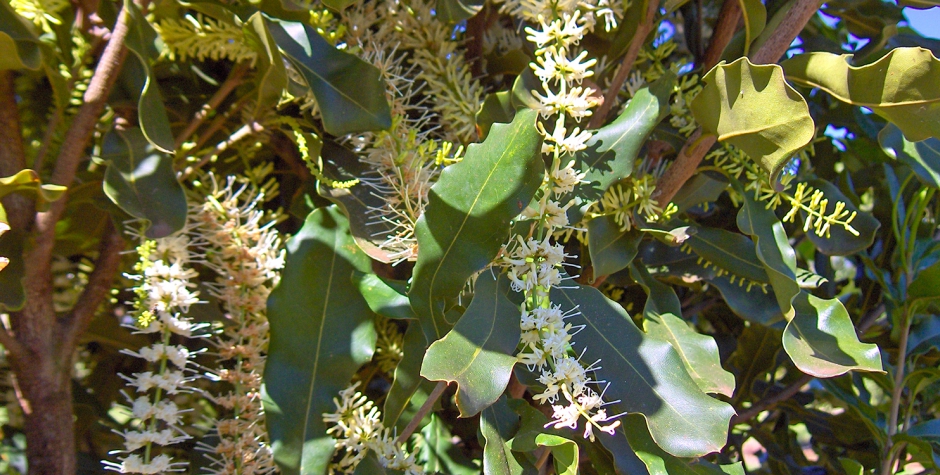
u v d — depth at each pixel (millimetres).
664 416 255
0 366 403
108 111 341
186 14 316
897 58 227
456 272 243
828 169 465
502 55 405
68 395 284
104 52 274
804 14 285
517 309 239
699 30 456
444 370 216
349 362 290
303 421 278
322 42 292
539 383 286
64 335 285
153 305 275
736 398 465
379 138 296
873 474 435
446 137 341
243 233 300
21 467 409
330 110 283
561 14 267
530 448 262
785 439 475
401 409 284
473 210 244
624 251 300
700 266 364
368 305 294
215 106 345
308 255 303
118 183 268
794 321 292
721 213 438
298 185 411
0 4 253
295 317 292
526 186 241
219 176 372
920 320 426
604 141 292
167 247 282
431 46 341
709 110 266
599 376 266
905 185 428
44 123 382
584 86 320
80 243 390
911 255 417
